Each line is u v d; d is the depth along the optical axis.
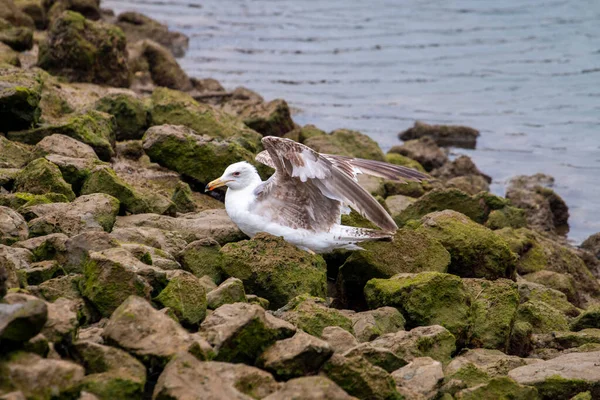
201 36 39.78
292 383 8.88
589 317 14.12
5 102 16.97
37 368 8.41
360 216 15.32
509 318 13.09
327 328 10.98
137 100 20.38
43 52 25.70
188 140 17.88
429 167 26.06
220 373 9.21
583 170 27.38
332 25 42.94
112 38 26.12
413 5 46.53
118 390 8.70
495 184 26.00
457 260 15.16
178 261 13.11
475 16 44.38
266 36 40.66
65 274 11.39
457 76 36.25
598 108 32.88
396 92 34.31
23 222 12.52
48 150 16.12
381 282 13.22
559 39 40.72
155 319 9.59
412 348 11.25
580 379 10.85
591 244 21.80
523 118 31.91
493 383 10.34
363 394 9.59
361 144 24.14
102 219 13.36
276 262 12.80
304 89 34.06
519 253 17.91
